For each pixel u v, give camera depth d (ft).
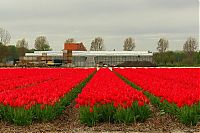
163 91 53.57
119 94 47.11
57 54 393.29
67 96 56.70
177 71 144.46
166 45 460.55
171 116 47.96
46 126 43.19
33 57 349.20
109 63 395.34
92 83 71.51
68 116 50.47
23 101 44.42
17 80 92.89
